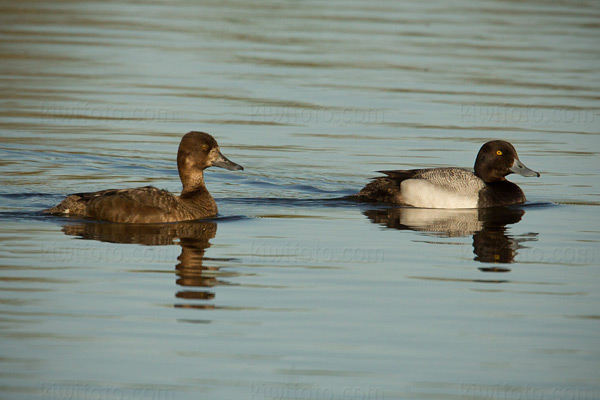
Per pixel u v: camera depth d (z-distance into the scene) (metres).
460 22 36.31
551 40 33.19
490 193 16.47
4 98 23.66
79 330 9.82
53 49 29.70
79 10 37.44
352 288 11.48
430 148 20.34
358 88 25.92
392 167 18.81
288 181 17.69
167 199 14.30
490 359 9.42
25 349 9.32
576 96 25.50
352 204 16.33
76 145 19.72
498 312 10.75
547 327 10.30
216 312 10.48
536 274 12.23
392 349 9.62
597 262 12.80
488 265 12.60
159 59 28.84
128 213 14.02
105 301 10.69
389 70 28.23
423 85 26.48
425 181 16.47
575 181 18.06
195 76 26.89
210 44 31.28
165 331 9.88
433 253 13.16
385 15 37.72
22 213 14.45
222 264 12.26
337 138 21.11
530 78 27.50
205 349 9.47
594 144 20.98
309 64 28.77
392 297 11.18
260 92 25.19
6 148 19.12
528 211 16.08
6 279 11.29
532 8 40.25
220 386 8.67
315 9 39.19
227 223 14.54
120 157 18.98
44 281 11.27
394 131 21.81
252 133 21.28
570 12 39.31
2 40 30.58
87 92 24.69
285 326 10.13
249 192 16.89
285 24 35.28
